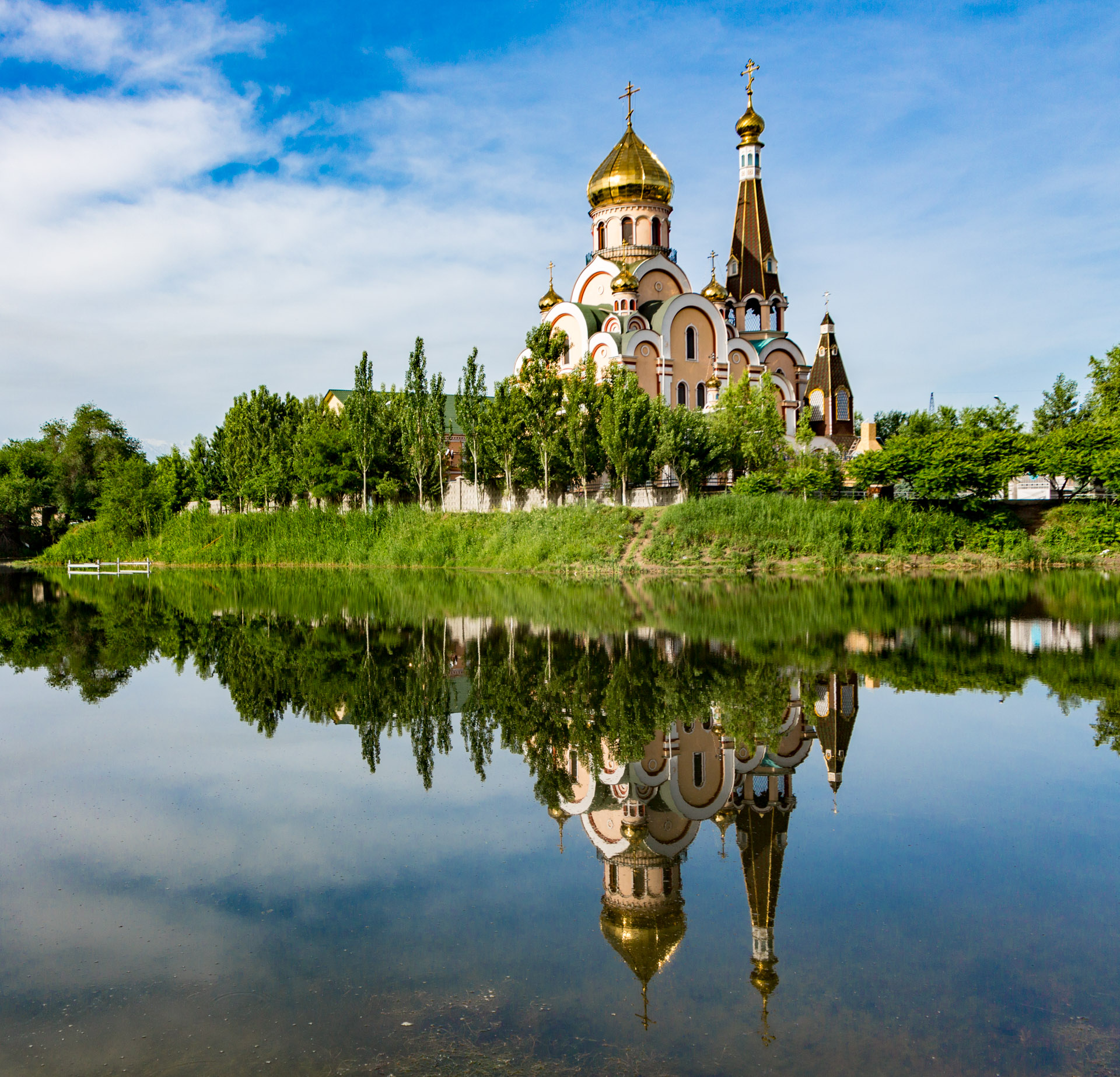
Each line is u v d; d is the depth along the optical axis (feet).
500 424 193.16
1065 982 24.22
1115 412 219.82
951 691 59.47
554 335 205.46
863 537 158.40
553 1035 22.03
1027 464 167.53
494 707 57.82
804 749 47.14
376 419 219.41
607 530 166.71
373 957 26.08
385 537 204.64
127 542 264.11
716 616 98.53
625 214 219.82
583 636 85.61
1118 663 68.13
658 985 24.27
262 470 250.78
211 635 94.32
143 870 32.68
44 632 100.32
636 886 30.81
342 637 90.17
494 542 180.96
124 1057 21.36
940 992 23.76
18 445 329.72
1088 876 31.01
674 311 208.85
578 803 39.45
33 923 28.58
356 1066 20.90
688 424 177.99
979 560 155.63
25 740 51.70
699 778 42.68
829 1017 22.67
